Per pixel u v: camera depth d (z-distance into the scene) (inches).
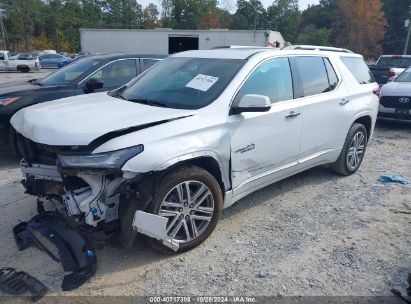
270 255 142.6
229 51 177.9
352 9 3302.2
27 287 119.2
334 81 205.8
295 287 125.6
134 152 121.4
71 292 119.5
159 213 130.6
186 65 174.1
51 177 138.9
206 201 144.3
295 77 181.0
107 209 127.1
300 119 178.5
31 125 132.8
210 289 123.6
